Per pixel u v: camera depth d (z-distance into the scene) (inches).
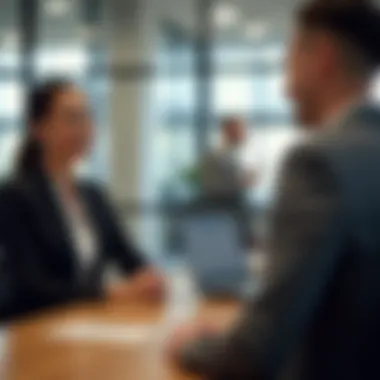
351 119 52.8
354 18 53.5
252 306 48.7
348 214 48.1
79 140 124.0
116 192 367.6
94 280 120.5
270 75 368.8
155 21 380.5
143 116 378.3
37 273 116.3
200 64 382.0
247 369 48.4
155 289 118.6
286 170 50.9
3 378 73.3
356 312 48.8
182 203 355.9
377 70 54.4
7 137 354.3
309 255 47.6
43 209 119.1
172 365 72.7
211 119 379.2
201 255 122.1
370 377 49.1
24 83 377.7
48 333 96.0
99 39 379.6
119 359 80.8
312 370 49.6
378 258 48.8
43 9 378.3
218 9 378.0
